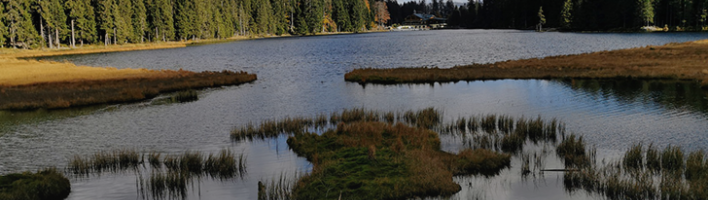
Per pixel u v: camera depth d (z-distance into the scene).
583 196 10.85
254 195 11.64
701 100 23.86
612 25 133.25
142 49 97.81
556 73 35.88
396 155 13.60
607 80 32.84
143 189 12.21
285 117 22.69
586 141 16.03
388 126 17.31
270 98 29.16
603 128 18.09
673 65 37.44
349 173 12.16
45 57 73.50
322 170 12.30
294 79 39.72
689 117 19.73
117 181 12.95
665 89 27.92
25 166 15.01
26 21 83.50
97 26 101.06
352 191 10.95
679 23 123.12
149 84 34.22
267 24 171.75
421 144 15.14
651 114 20.70
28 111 25.83
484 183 11.84
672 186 10.55
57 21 90.00
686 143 15.43
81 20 94.38
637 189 10.57
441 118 20.66
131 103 27.95
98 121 22.69
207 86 35.09
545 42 87.69
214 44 118.75
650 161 12.72
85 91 31.12
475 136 17.02
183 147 16.98
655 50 50.50
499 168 13.00
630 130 17.62
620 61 42.47
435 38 117.81
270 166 14.05
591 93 27.36
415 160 13.06
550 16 161.25
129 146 17.41
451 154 14.09
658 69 35.28
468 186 11.63
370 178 11.77
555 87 30.19
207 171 13.62
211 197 11.56
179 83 34.47
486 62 51.41
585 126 18.58
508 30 170.62
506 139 15.45
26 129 21.14
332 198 10.62
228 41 137.25
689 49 48.75
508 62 45.91
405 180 11.48
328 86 34.28
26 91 31.38
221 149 16.38
